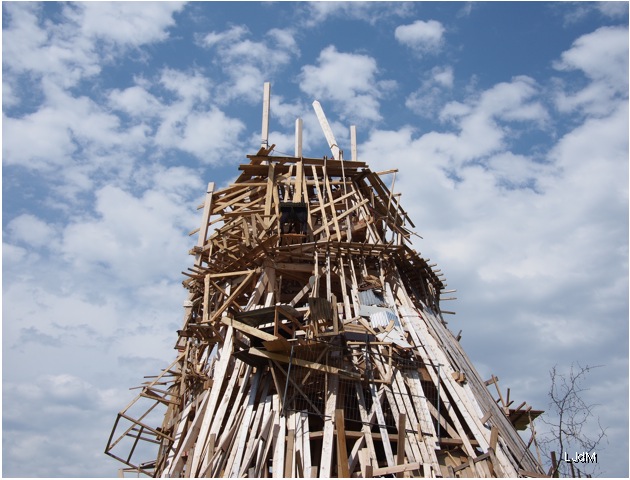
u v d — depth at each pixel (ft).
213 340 110.01
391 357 93.15
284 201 119.85
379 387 92.68
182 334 111.96
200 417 99.25
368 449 83.20
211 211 128.98
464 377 98.53
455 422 91.45
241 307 112.27
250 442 86.69
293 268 108.78
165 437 103.60
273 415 87.97
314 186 125.80
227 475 84.02
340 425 80.12
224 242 114.01
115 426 102.01
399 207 127.95
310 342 88.63
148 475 105.91
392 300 105.50
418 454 84.69
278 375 93.71
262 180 128.26
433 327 109.09
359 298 104.12
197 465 87.66
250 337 93.86
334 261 109.40
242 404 96.58
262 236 107.76
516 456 91.35
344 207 123.44
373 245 109.50
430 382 97.50
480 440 88.84
